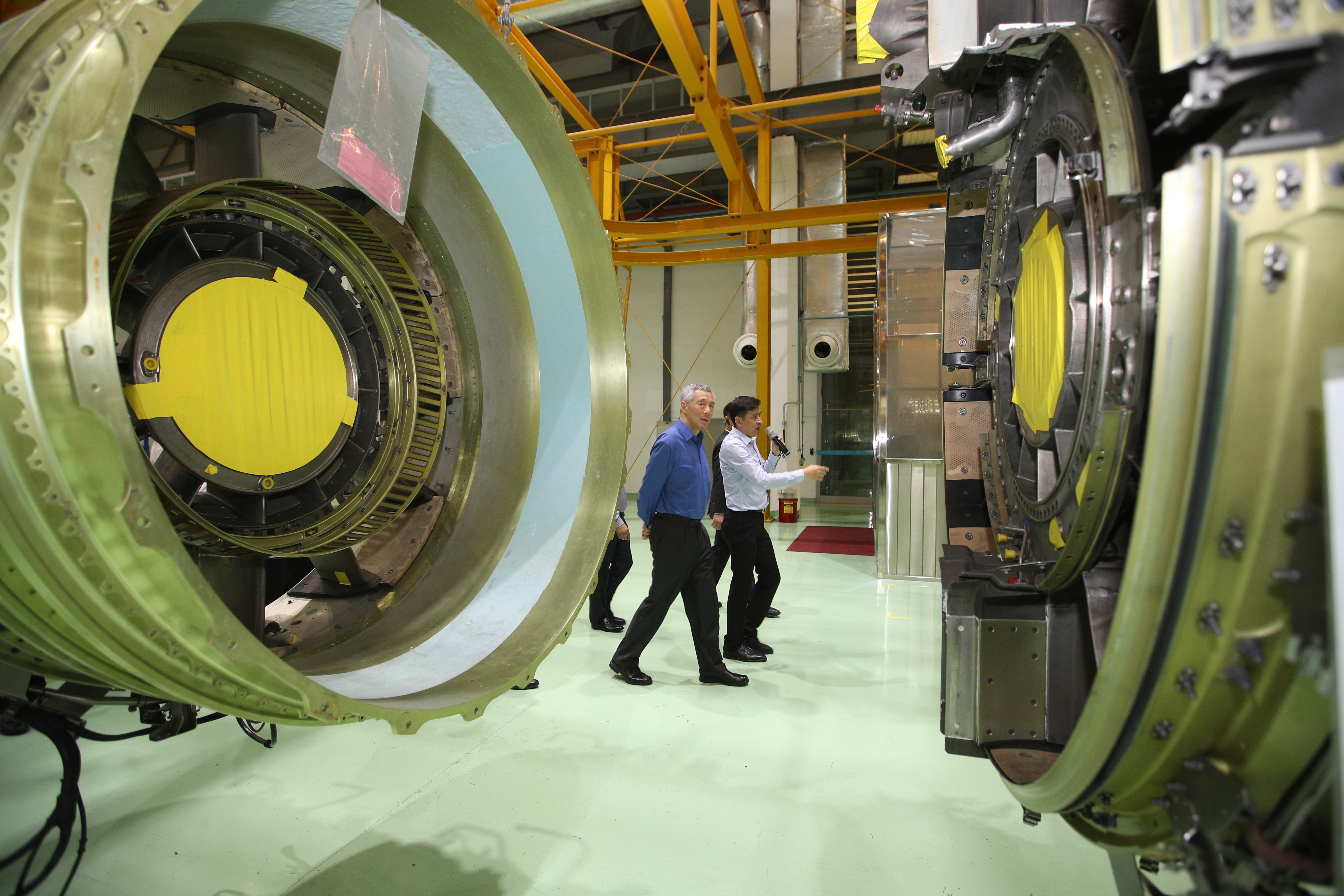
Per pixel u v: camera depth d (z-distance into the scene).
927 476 5.97
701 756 2.67
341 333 1.52
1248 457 0.82
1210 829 0.90
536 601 1.59
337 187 1.70
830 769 2.58
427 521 1.80
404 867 1.95
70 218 0.74
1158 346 0.86
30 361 0.71
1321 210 0.79
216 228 1.36
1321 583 0.80
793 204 9.71
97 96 0.76
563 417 1.81
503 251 1.80
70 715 1.44
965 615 1.59
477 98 1.54
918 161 10.98
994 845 2.09
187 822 2.16
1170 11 0.90
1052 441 1.48
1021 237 1.79
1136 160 1.05
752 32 9.33
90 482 0.74
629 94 8.85
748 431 3.98
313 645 1.50
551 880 1.90
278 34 1.37
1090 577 1.39
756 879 1.92
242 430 1.28
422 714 1.15
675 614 5.05
